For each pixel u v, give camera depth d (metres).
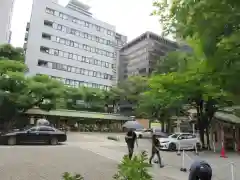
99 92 48.44
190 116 28.11
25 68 29.44
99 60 64.44
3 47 31.95
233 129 22.09
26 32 57.50
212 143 21.92
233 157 16.28
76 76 59.31
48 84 30.98
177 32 2.91
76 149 15.99
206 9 2.19
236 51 2.23
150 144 23.98
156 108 28.75
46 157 11.81
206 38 2.20
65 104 44.91
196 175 4.41
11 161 10.25
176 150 19.09
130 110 58.66
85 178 7.99
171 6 2.81
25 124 37.00
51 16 56.50
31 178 7.69
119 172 3.13
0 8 50.91
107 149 17.25
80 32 61.59
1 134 17.52
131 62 81.31
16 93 27.11
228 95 2.62
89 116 44.47
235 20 2.10
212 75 2.87
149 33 75.25
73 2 68.81
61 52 57.22
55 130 19.00
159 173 9.60
